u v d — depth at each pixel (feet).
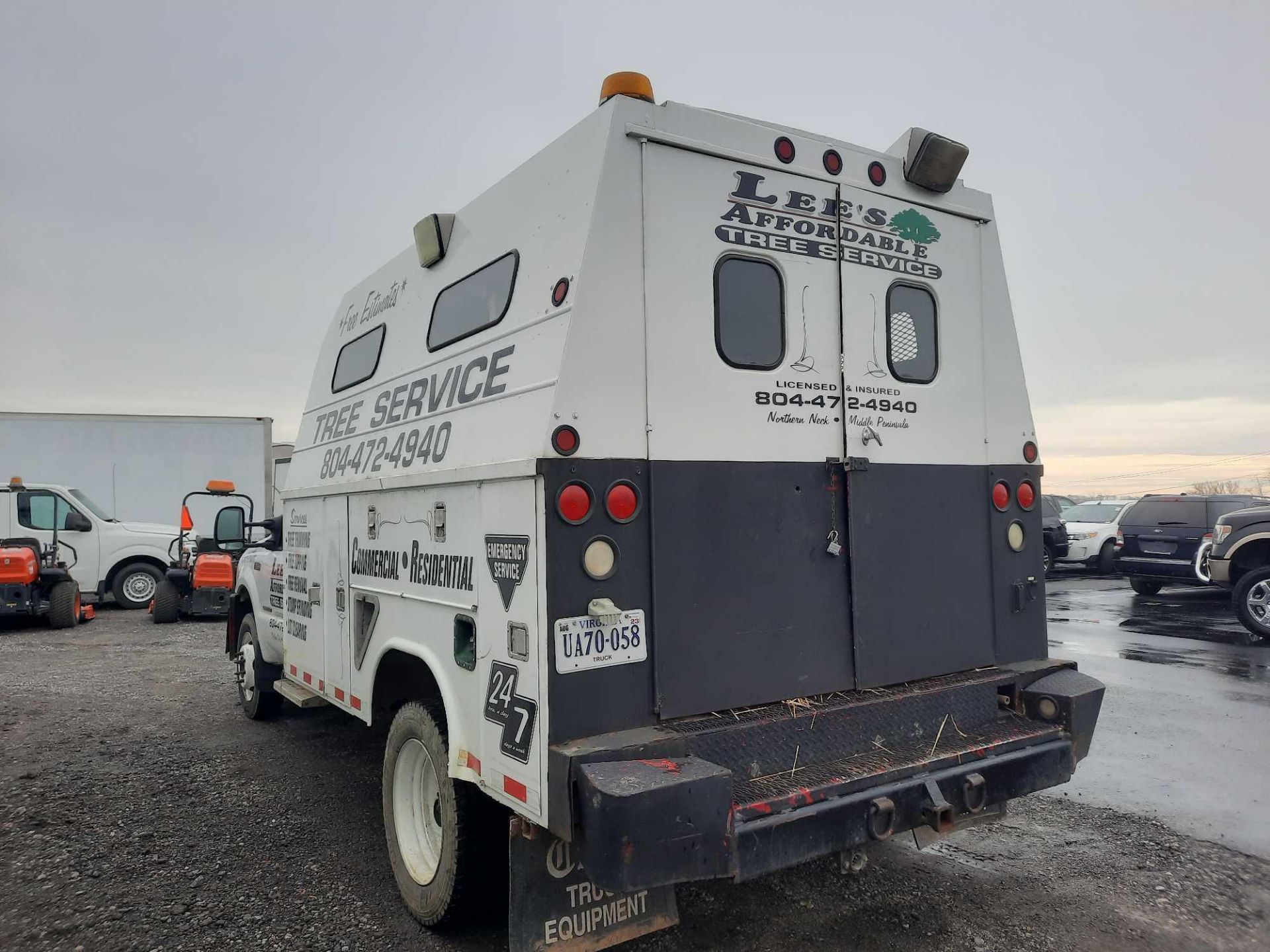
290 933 11.44
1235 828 14.46
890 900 11.96
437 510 11.21
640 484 9.28
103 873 13.35
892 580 11.19
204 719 23.09
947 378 12.04
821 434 10.71
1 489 45.93
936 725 11.02
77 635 39.91
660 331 9.57
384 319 15.23
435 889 11.05
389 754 12.55
